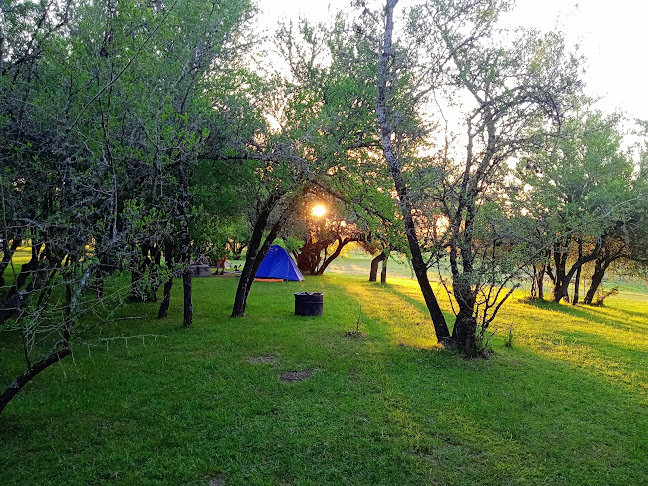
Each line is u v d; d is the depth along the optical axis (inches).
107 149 213.9
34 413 205.2
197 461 169.9
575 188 641.6
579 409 238.7
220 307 522.6
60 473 158.9
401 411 223.0
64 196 219.5
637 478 172.4
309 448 183.2
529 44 335.0
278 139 342.3
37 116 247.3
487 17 329.7
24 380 177.9
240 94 356.8
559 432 209.5
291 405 226.1
